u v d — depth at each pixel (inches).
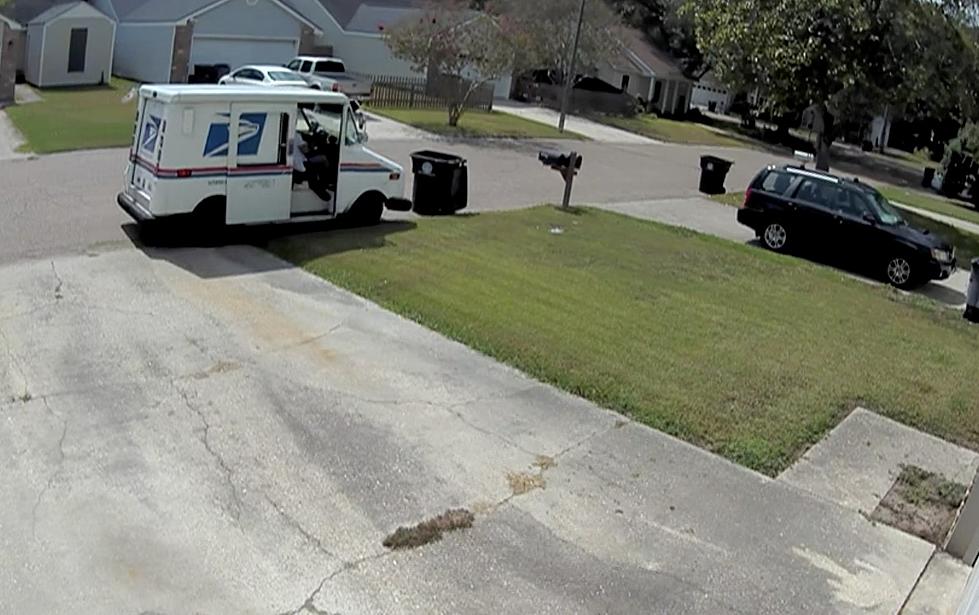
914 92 827.4
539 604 188.9
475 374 311.1
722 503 239.9
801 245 632.4
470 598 188.4
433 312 368.5
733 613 192.9
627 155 1182.9
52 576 183.8
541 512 225.1
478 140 1091.3
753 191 653.9
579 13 1418.6
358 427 262.7
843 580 210.5
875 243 602.5
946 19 816.9
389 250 466.0
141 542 197.6
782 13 843.4
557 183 827.4
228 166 442.6
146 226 440.1
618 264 498.6
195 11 1337.4
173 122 421.4
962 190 1505.9
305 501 220.1
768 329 405.7
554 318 378.0
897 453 287.0
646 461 258.8
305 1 1541.6
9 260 397.1
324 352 319.3
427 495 228.4
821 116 908.6
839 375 350.9
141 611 175.3
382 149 913.5
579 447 263.4
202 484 223.8
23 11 1291.8
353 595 185.8
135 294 365.1
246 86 475.2
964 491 263.6
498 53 1181.1
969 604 176.9
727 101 2330.2
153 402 267.7
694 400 304.5
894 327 448.5
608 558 208.2
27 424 247.9
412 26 1203.9
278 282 397.4
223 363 301.6
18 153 717.3
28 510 206.2
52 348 302.7
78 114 993.5
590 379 311.7
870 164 1849.2
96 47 1320.1
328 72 1293.1
